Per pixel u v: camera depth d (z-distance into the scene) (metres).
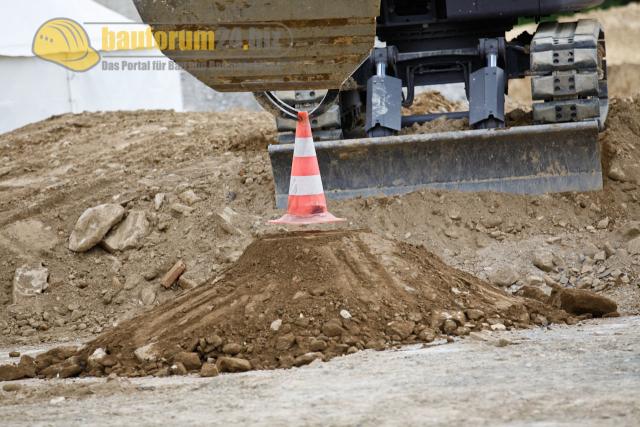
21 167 21.91
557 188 17.94
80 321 16.72
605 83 19.11
